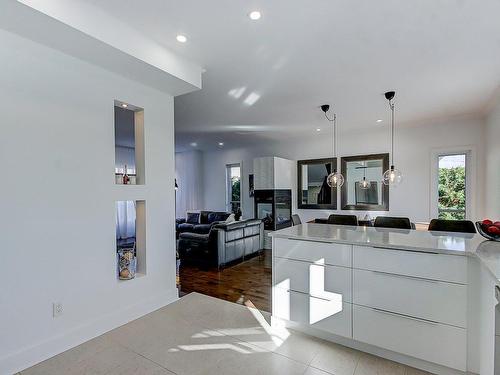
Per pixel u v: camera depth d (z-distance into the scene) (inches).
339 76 126.5
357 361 82.5
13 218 79.7
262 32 92.0
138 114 118.5
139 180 118.9
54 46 85.7
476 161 196.2
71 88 92.7
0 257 77.1
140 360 83.6
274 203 251.9
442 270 74.5
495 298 59.2
